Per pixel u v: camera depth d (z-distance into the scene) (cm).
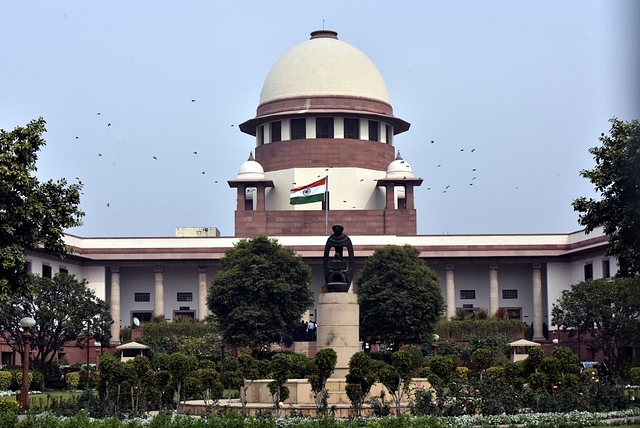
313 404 4141
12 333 6769
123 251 9412
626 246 4672
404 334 7812
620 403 4122
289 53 10119
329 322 4469
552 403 4006
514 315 9538
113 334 9219
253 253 8000
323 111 9669
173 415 4003
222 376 6194
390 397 4319
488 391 3988
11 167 4303
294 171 9681
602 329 7344
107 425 3130
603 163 4706
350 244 4634
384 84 10150
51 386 6769
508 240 9481
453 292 9500
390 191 9612
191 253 9438
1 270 4331
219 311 7850
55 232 4438
